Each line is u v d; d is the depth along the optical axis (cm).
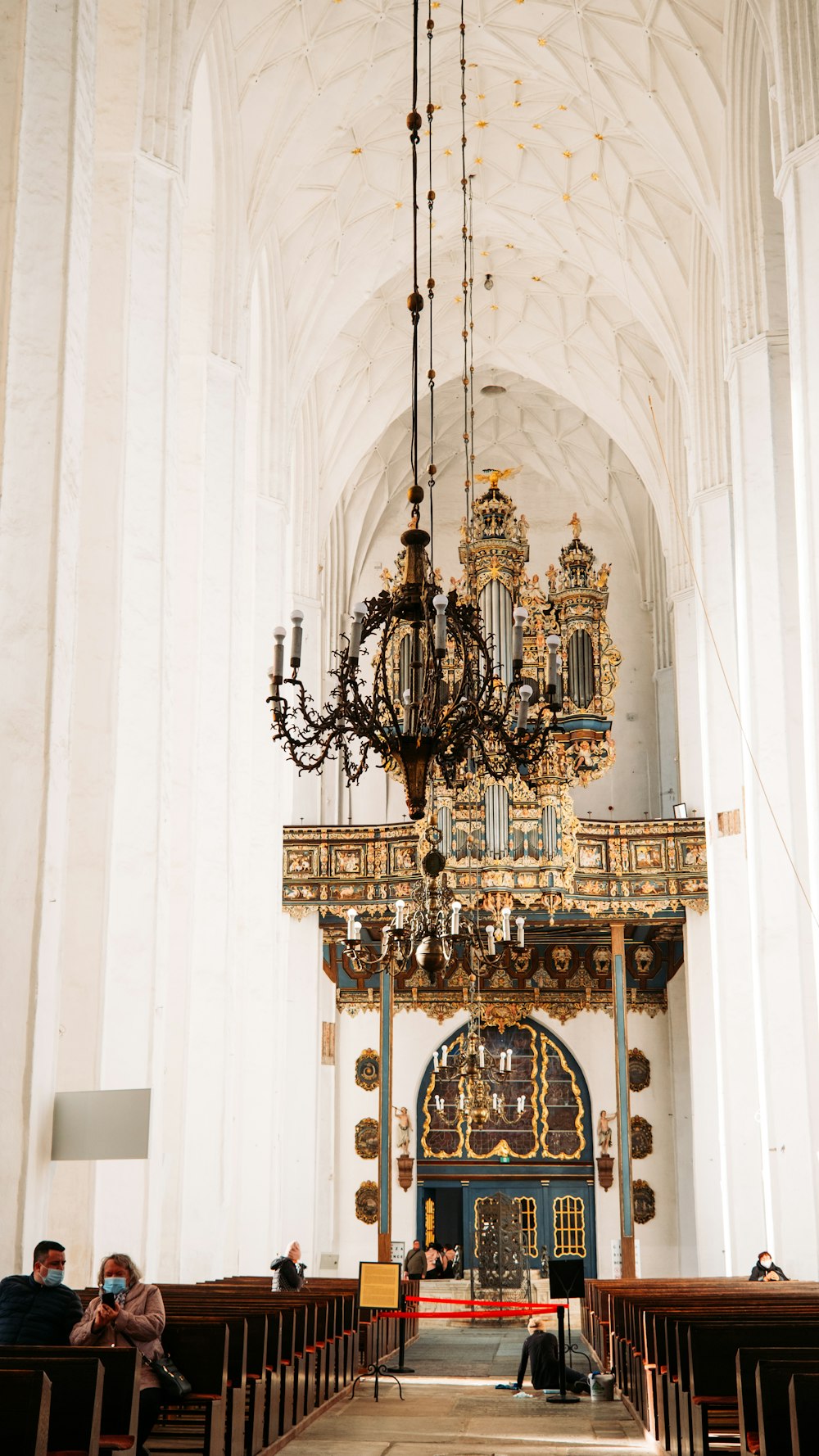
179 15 1579
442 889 1745
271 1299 1152
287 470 2531
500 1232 2353
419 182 2577
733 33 1962
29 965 938
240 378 2033
